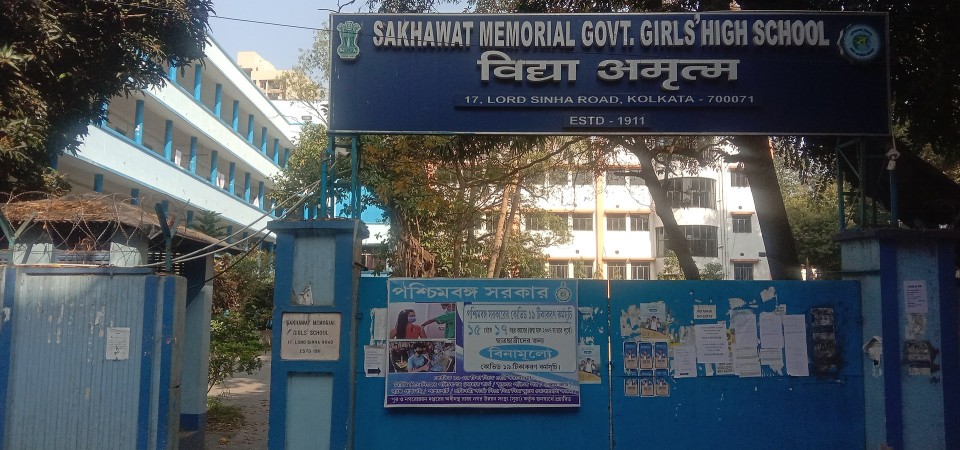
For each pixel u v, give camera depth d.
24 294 6.46
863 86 7.21
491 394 6.67
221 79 29.25
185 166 29.44
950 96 8.95
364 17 7.28
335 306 6.56
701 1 10.45
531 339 6.75
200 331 9.02
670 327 6.87
